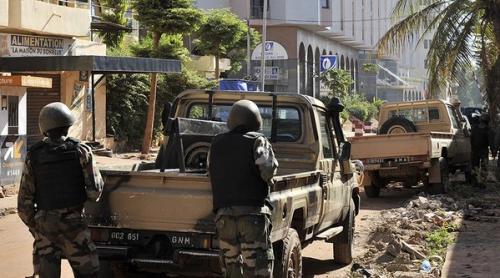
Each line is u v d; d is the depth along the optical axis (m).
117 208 5.77
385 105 17.95
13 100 16.27
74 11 22.45
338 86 56.66
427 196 14.85
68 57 19.27
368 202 15.23
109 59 19.80
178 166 7.06
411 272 7.70
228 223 5.15
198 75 32.38
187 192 5.64
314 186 7.01
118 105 26.48
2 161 14.93
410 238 9.74
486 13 19.67
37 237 5.46
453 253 8.71
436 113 17.34
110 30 28.58
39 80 17.27
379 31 77.88
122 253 5.72
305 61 57.28
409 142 14.91
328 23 58.91
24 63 19.39
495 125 19.23
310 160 7.49
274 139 7.64
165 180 5.71
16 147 15.41
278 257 6.02
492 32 20.75
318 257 9.16
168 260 5.65
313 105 7.62
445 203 13.92
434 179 15.14
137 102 27.27
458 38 20.17
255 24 52.84
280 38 54.38
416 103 17.56
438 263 8.19
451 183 17.28
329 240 8.57
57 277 5.45
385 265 8.30
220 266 5.55
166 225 5.65
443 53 20.36
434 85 20.80
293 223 6.68
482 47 20.06
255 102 7.79
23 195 5.46
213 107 8.00
